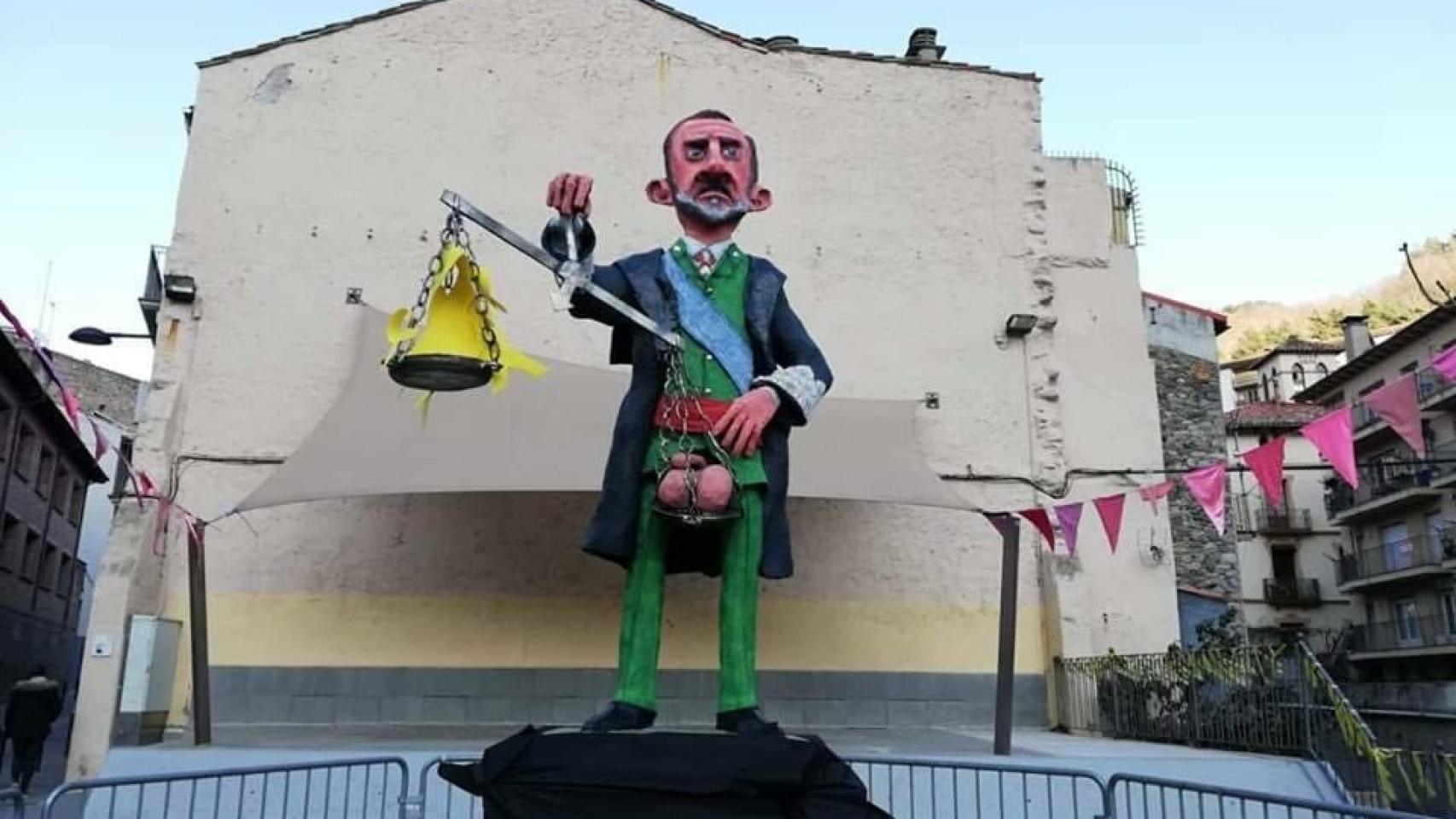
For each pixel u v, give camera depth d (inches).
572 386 458.3
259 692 462.9
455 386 172.7
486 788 157.6
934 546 525.7
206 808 335.6
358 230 530.9
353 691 467.2
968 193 582.2
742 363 185.3
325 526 484.4
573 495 502.3
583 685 478.9
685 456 174.6
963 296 566.9
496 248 538.9
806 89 585.6
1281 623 1430.9
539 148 554.9
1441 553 1194.6
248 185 527.8
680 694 484.1
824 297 557.0
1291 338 2103.8
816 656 502.3
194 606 388.8
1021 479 542.9
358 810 337.1
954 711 504.1
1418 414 255.4
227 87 540.4
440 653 476.1
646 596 177.6
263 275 516.4
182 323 503.5
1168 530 559.2
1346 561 1370.6
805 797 156.8
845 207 571.2
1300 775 342.3
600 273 187.0
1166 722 427.8
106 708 419.5
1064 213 606.9
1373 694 1161.4
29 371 943.7
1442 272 2401.6
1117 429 573.6
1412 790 321.7
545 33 571.5
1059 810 340.5
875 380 549.0
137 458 473.4
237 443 493.0
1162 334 732.0
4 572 1038.4
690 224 198.5
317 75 548.7
